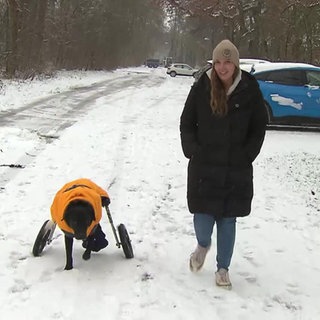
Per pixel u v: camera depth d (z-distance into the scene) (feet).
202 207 13.91
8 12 90.53
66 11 138.62
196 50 251.39
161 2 116.88
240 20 113.80
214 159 13.71
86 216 13.52
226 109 13.28
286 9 101.04
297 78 42.91
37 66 98.89
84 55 157.38
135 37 216.74
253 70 43.09
